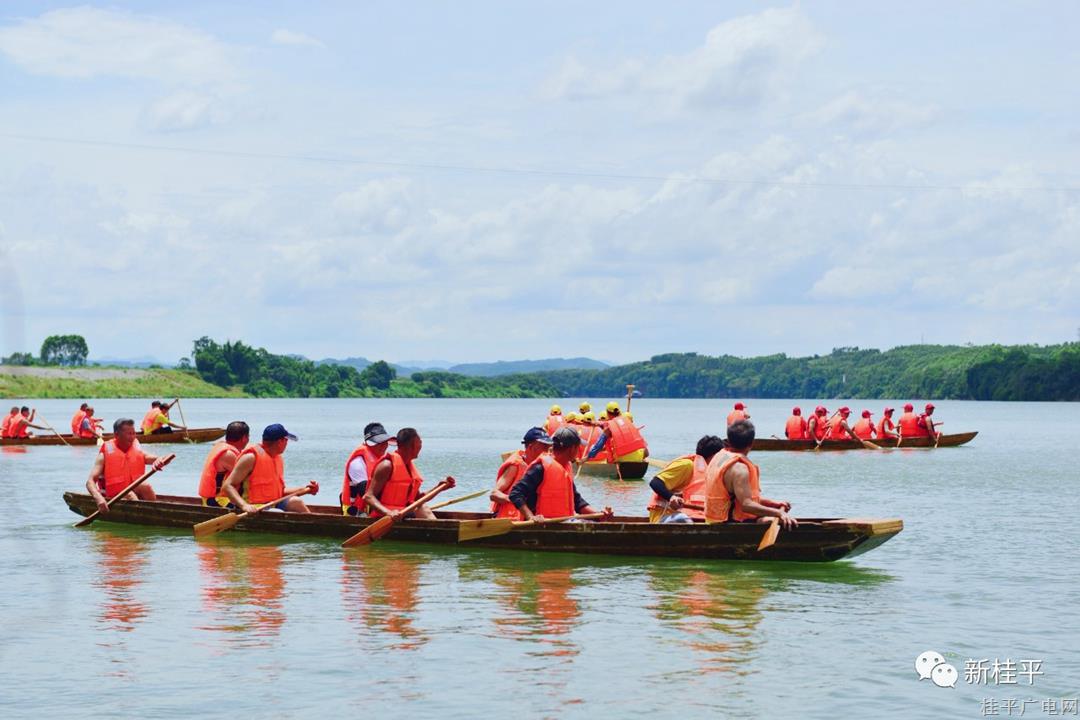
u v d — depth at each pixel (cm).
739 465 1455
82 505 1950
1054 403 18112
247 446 1798
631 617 1173
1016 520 2038
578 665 982
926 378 19312
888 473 3178
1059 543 1725
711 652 1028
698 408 17338
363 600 1259
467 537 1578
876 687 925
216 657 1004
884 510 2208
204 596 1282
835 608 1221
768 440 4225
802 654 1023
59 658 1000
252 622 1145
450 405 17738
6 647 1040
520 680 934
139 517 1875
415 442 1683
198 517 1789
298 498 1825
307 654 1016
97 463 1902
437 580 1380
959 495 2525
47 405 13588
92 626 1126
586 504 1650
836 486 2753
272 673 954
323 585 1351
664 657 1009
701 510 1540
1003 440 5428
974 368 16688
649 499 2484
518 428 7175
